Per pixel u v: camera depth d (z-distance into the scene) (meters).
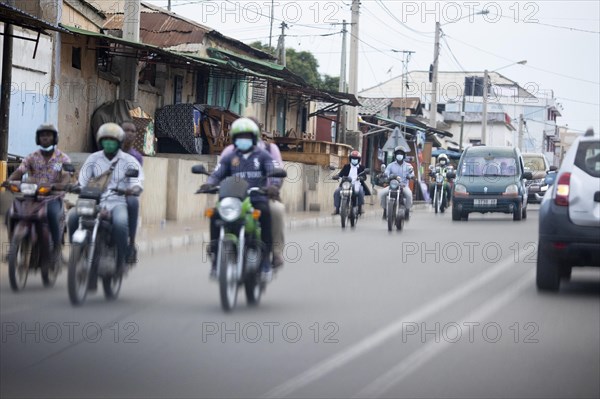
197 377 9.22
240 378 9.20
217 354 10.29
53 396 8.42
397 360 10.19
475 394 8.75
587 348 11.03
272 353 10.41
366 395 8.61
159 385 8.88
